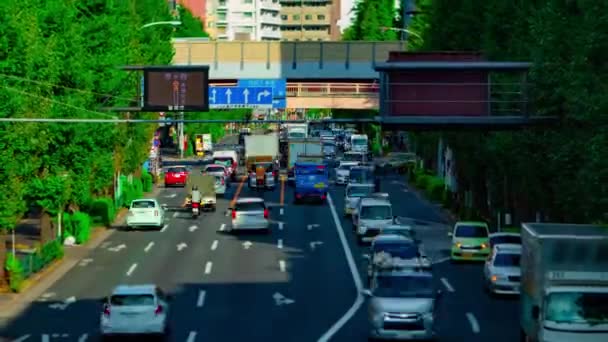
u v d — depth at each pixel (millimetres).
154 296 41938
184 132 172875
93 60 71625
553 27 53906
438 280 58188
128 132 90625
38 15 63250
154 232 79438
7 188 52688
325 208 95938
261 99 88250
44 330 44531
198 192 89312
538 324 37406
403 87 53938
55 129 62375
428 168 129500
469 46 87938
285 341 42094
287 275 59531
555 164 54219
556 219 63062
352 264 63562
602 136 45312
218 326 45312
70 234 72438
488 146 68312
